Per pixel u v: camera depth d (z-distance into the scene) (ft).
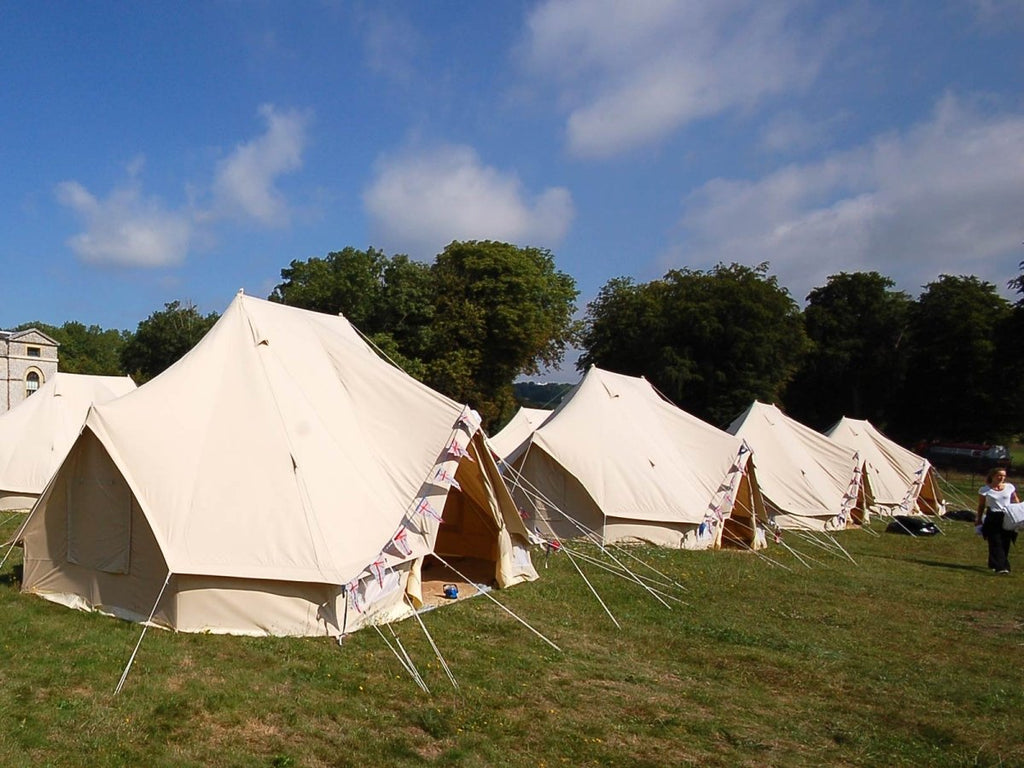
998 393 160.66
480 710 22.18
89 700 21.21
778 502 66.49
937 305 170.71
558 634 30.71
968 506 96.27
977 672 28.66
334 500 30.19
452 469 33.65
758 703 24.13
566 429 53.62
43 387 62.49
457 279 152.66
